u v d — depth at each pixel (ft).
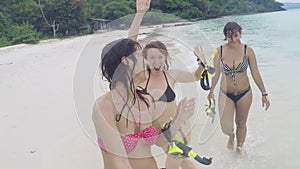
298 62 28.53
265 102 11.76
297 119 14.47
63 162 11.43
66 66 35.24
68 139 13.28
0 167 11.26
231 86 10.96
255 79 11.48
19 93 22.34
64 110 17.13
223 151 11.08
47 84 24.88
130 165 6.03
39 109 17.78
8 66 40.96
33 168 11.12
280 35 57.57
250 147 11.93
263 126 13.98
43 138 13.58
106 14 101.60
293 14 180.65
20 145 13.03
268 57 32.27
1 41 94.12
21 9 115.34
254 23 104.94
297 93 18.70
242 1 195.52
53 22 118.42
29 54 57.47
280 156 11.28
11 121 16.03
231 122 11.24
